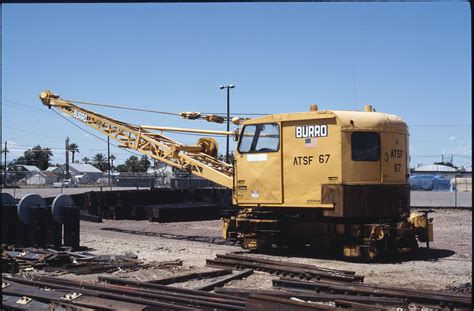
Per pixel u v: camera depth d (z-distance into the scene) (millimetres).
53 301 9023
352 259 14750
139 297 9508
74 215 16406
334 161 14352
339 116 14352
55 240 16172
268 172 15328
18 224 16391
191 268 13258
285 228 15742
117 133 22719
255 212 15828
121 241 19016
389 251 14633
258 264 12961
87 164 117000
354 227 14695
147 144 22078
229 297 9195
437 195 49969
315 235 15328
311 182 14664
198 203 31297
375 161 14570
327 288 10023
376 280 11906
